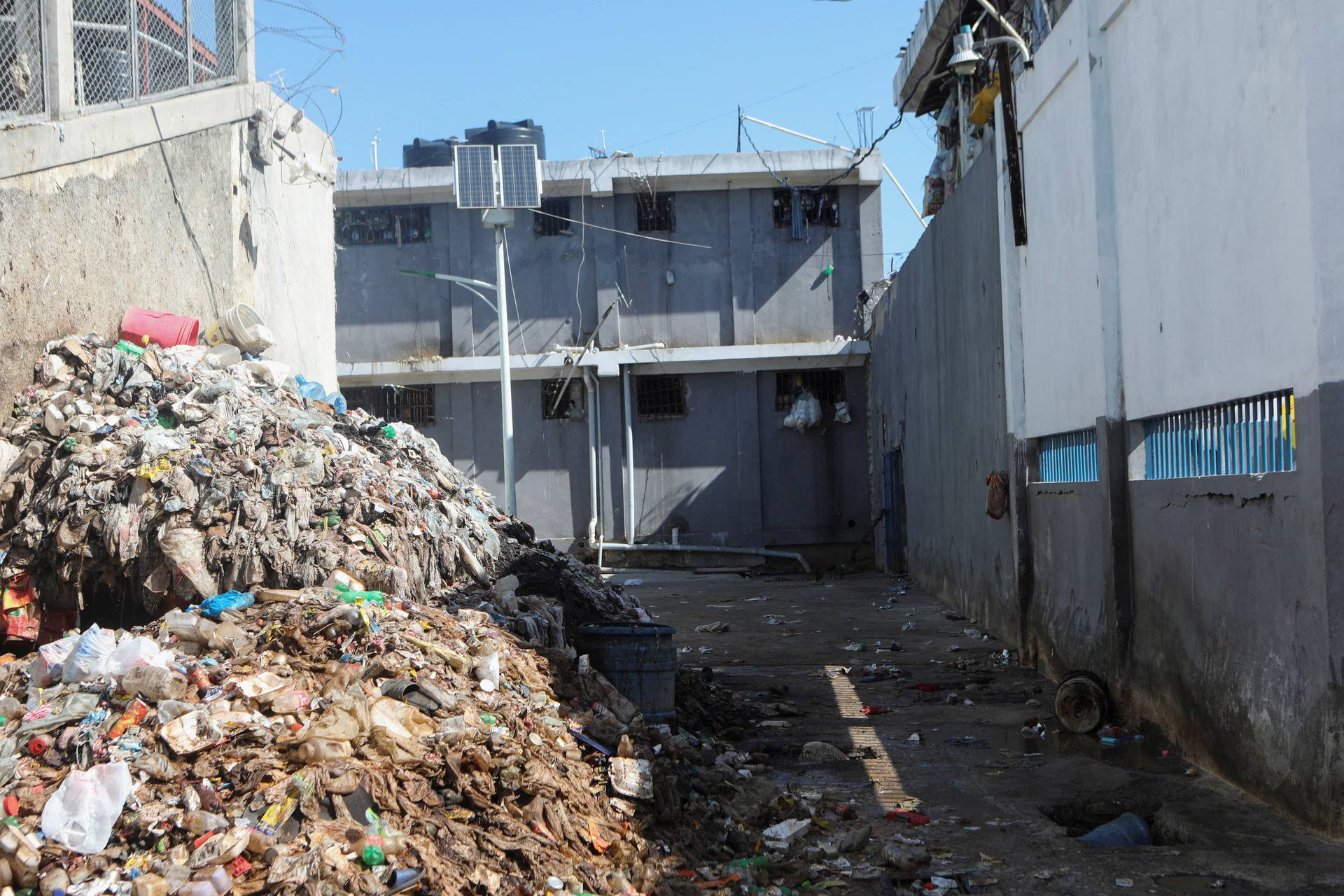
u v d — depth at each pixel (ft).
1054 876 18.07
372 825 15.43
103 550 24.07
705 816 20.12
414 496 27.37
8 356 26.78
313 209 46.68
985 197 44.42
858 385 85.46
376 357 85.66
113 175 31.07
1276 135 19.75
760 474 84.89
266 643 20.21
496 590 27.45
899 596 62.69
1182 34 23.99
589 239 85.35
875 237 85.30
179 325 31.60
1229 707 22.72
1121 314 28.60
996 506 41.73
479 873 15.20
